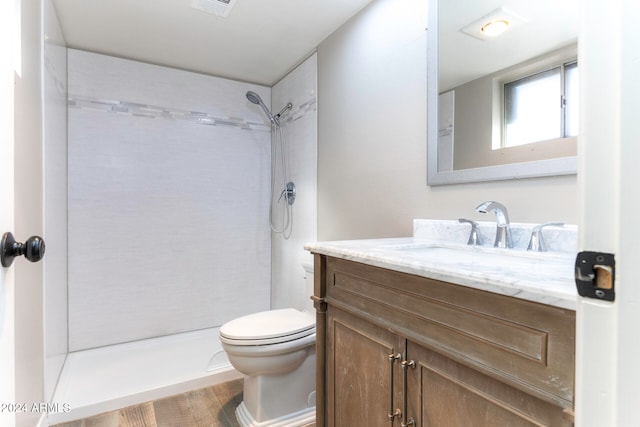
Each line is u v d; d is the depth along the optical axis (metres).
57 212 1.85
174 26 1.96
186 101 2.55
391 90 1.60
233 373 1.99
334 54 2.01
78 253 2.23
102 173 2.29
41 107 1.47
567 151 0.99
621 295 0.37
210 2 1.74
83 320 2.26
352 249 1.06
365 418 1.01
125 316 2.38
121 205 2.36
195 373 1.97
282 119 2.67
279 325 1.57
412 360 0.85
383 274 0.94
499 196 1.17
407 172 1.52
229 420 1.60
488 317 0.67
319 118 2.17
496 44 1.18
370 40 1.73
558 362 0.55
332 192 2.04
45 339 1.51
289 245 2.56
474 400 0.70
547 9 1.05
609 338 0.38
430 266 0.77
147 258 2.45
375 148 1.70
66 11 1.81
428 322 0.80
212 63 2.44
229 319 2.73
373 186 1.72
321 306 1.21
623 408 0.37
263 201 2.86
